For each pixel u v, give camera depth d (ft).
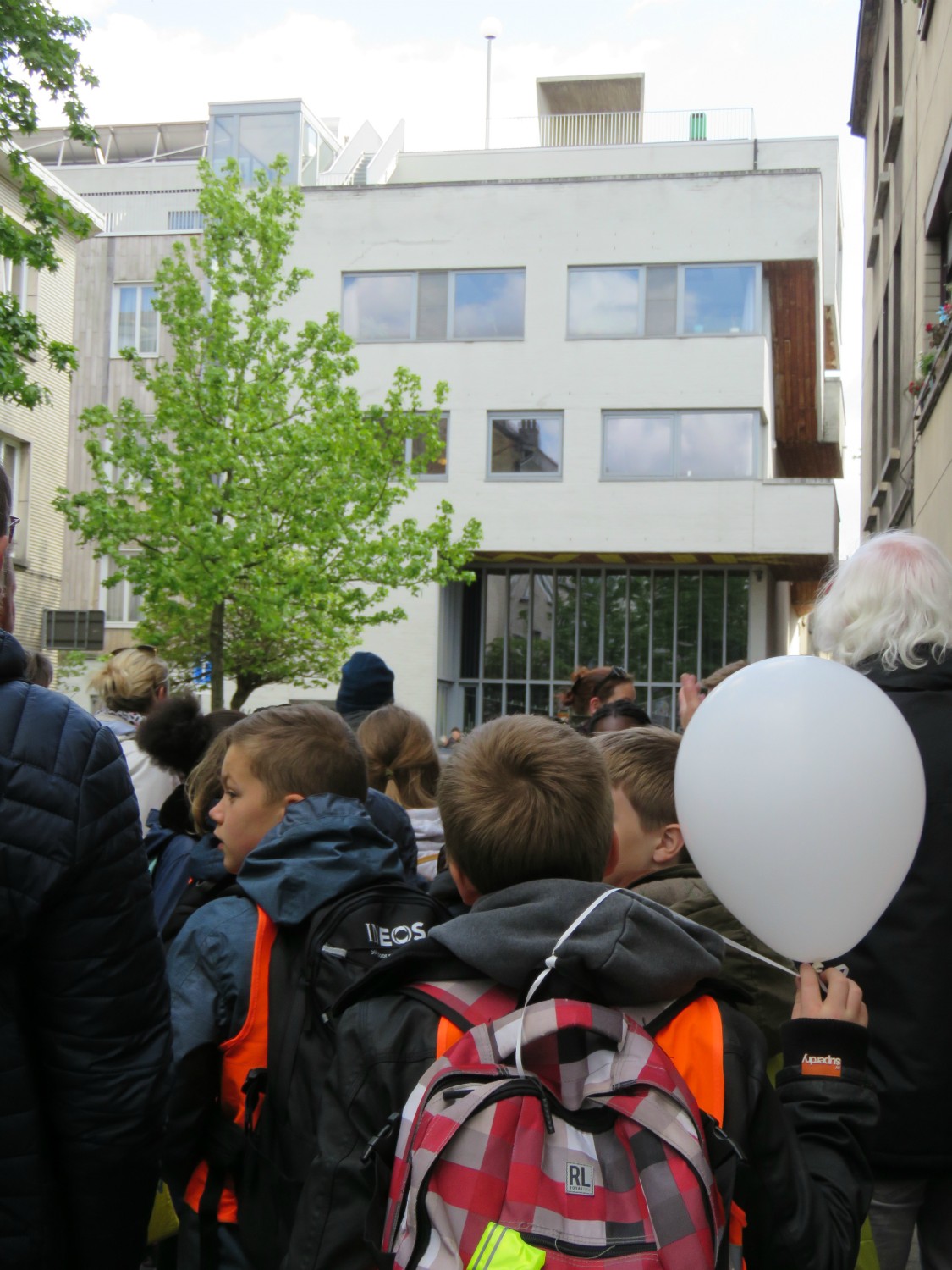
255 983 7.93
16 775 6.05
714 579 98.37
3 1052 5.98
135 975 6.34
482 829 6.00
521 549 94.32
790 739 6.85
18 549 71.77
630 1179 4.92
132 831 6.44
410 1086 5.43
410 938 7.97
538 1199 4.79
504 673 100.37
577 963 5.38
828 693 7.02
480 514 94.94
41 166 66.03
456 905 9.24
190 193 140.05
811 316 98.84
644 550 92.73
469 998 5.54
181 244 69.77
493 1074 5.09
